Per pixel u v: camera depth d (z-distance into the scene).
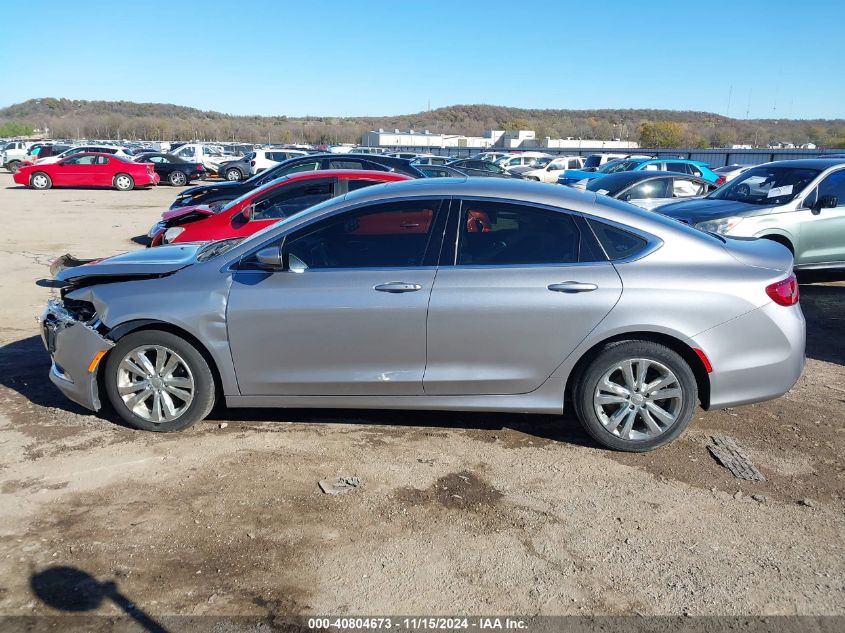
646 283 4.22
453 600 3.07
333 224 4.45
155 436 4.60
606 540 3.53
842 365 6.16
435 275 4.30
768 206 8.75
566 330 4.24
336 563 3.32
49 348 4.73
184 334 4.51
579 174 24.16
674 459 4.38
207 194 11.90
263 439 4.58
